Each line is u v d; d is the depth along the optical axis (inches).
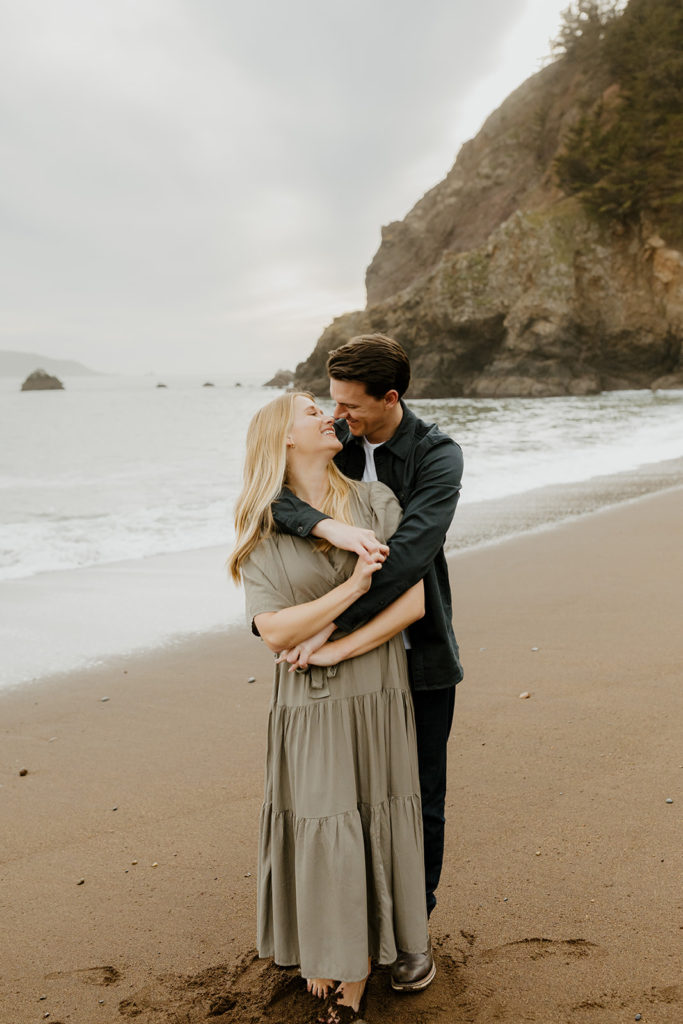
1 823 110.5
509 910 86.7
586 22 2647.6
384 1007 74.2
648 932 81.3
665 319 1765.5
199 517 359.6
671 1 2143.2
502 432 741.3
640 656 162.9
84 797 117.3
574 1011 71.5
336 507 73.6
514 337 1828.2
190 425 1159.6
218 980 79.2
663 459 509.0
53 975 80.7
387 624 69.8
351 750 69.3
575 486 408.5
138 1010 75.2
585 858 95.0
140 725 142.7
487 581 232.8
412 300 2047.2
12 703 154.0
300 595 71.2
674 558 250.4
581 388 1702.8
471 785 114.4
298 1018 73.0
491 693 148.2
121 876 97.9
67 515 370.9
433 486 74.8
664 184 1733.5
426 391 1934.1
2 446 804.6
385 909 70.1
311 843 68.1
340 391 76.5
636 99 1916.8
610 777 114.1
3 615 210.5
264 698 154.4
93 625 201.9
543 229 1811.0
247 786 119.0
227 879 96.7
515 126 2733.8
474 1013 72.4
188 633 195.6
